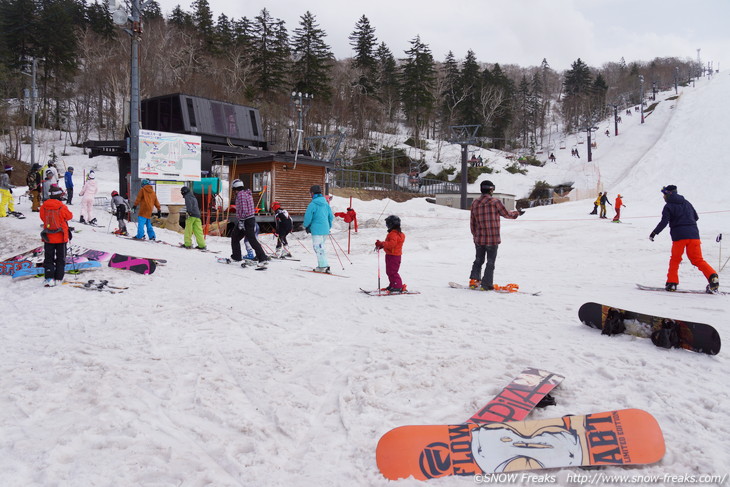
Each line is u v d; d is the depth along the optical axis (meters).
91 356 4.52
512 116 103.25
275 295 7.48
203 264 10.45
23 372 4.15
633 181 48.84
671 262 8.25
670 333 4.50
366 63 90.19
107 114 57.19
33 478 2.55
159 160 19.47
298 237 20.42
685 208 8.07
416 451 2.63
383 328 5.47
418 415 3.23
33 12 61.88
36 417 3.27
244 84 62.91
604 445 2.60
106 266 9.24
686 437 2.77
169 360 4.45
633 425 2.67
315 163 25.11
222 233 20.30
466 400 3.43
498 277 10.43
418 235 20.25
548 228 21.12
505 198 50.03
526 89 118.12
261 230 22.67
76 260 9.30
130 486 2.47
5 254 10.59
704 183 42.56
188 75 60.03
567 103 125.69
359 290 8.03
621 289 8.55
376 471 2.59
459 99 92.38
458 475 2.52
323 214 10.06
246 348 4.80
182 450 2.84
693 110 73.06
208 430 3.11
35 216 15.95
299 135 28.58
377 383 3.78
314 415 3.32
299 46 68.12
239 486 2.47
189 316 6.07
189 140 20.20
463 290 8.08
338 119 68.50
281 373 4.12
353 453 2.79
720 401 3.25
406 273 10.91
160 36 64.69
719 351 4.35
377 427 3.08
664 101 104.25
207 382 3.90
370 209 28.64
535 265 12.64
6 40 57.56
